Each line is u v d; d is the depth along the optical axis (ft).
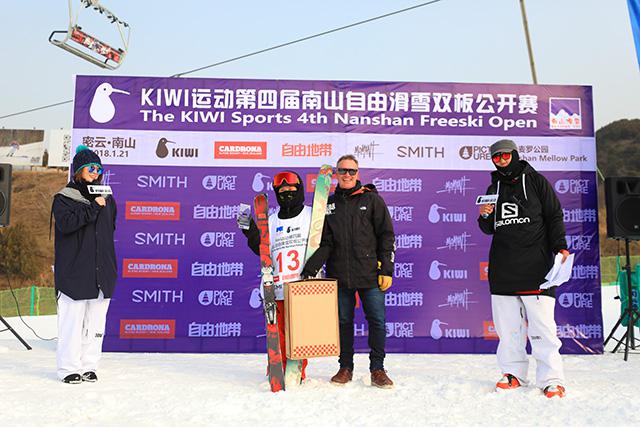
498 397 12.26
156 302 19.36
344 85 20.22
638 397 12.11
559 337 19.54
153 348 19.24
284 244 13.46
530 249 13.19
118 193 19.62
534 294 12.99
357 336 19.34
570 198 20.06
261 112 20.06
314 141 20.02
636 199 18.90
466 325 19.57
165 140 19.88
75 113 19.83
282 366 13.15
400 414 10.84
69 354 13.66
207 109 20.02
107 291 14.15
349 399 11.95
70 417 10.52
